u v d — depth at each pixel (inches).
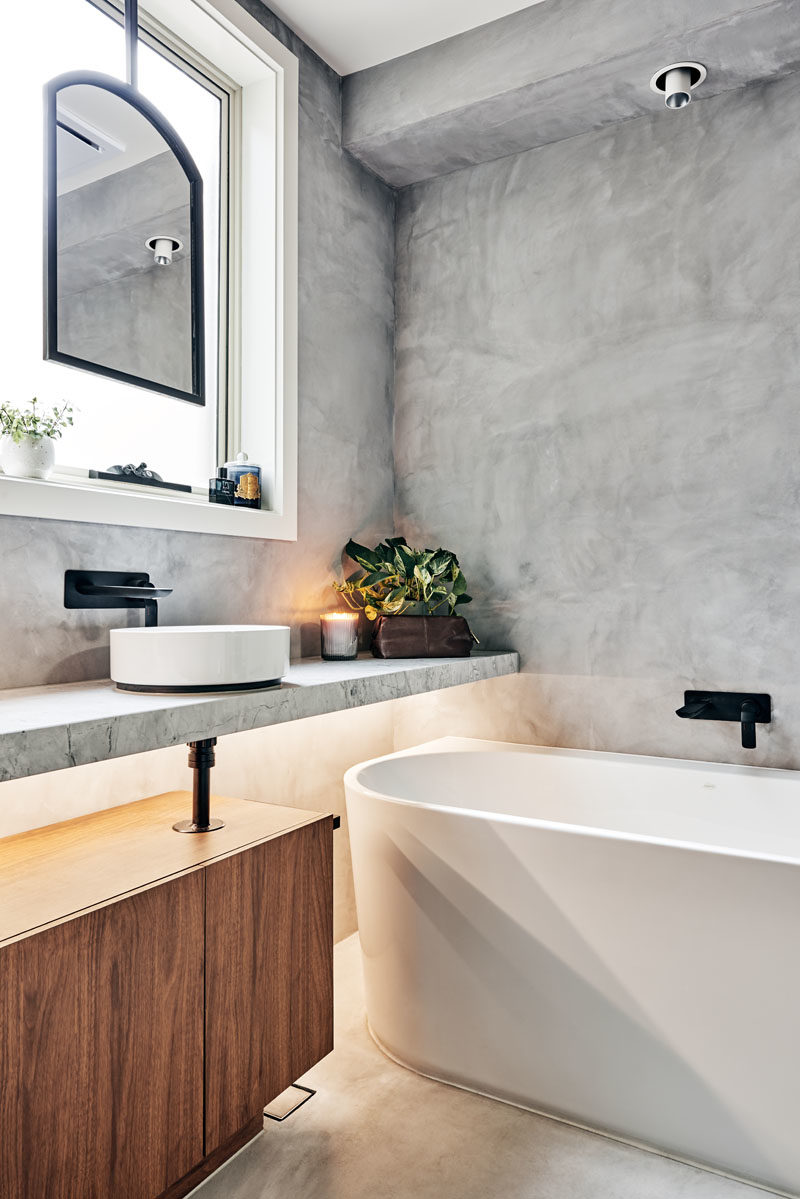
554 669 106.4
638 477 100.7
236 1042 60.1
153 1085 53.5
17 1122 45.3
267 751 91.9
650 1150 66.0
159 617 80.2
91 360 78.0
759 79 93.4
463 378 113.0
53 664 70.1
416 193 117.6
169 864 57.2
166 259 86.4
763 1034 61.4
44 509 68.0
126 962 51.6
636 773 94.9
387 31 98.7
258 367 95.8
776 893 60.2
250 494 91.8
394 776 94.4
